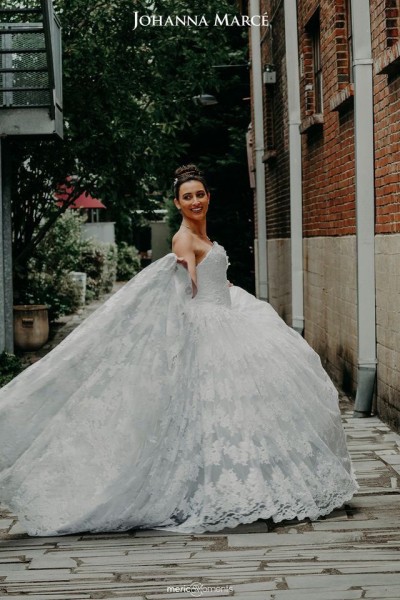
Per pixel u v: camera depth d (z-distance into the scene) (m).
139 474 4.61
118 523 4.59
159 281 4.83
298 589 3.66
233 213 22.78
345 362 9.39
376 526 4.57
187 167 5.11
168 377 4.72
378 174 7.67
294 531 4.52
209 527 4.56
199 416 4.72
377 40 7.57
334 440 5.02
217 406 4.73
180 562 4.07
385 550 4.16
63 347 4.73
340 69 9.43
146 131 15.05
